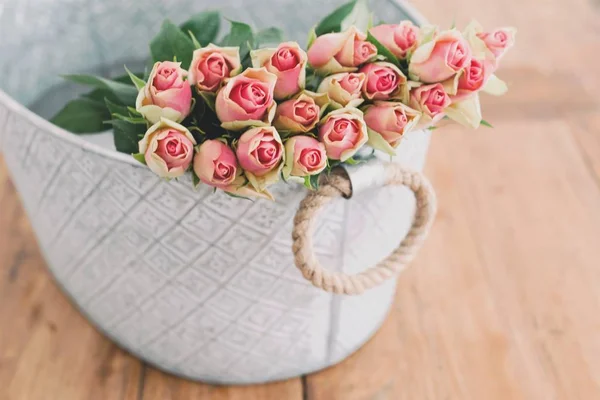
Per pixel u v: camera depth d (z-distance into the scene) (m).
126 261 0.76
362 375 0.87
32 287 0.94
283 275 0.75
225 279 0.74
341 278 0.70
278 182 0.66
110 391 0.85
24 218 1.01
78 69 0.98
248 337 0.80
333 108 0.63
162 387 0.86
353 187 0.67
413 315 0.93
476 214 1.04
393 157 0.70
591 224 1.03
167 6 0.98
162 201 0.69
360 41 0.64
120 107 0.75
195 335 0.80
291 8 0.96
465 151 1.15
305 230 0.67
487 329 0.91
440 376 0.87
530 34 1.36
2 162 1.09
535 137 1.17
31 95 0.95
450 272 0.97
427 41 0.65
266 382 0.86
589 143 1.16
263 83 0.60
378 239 0.78
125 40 1.00
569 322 0.92
